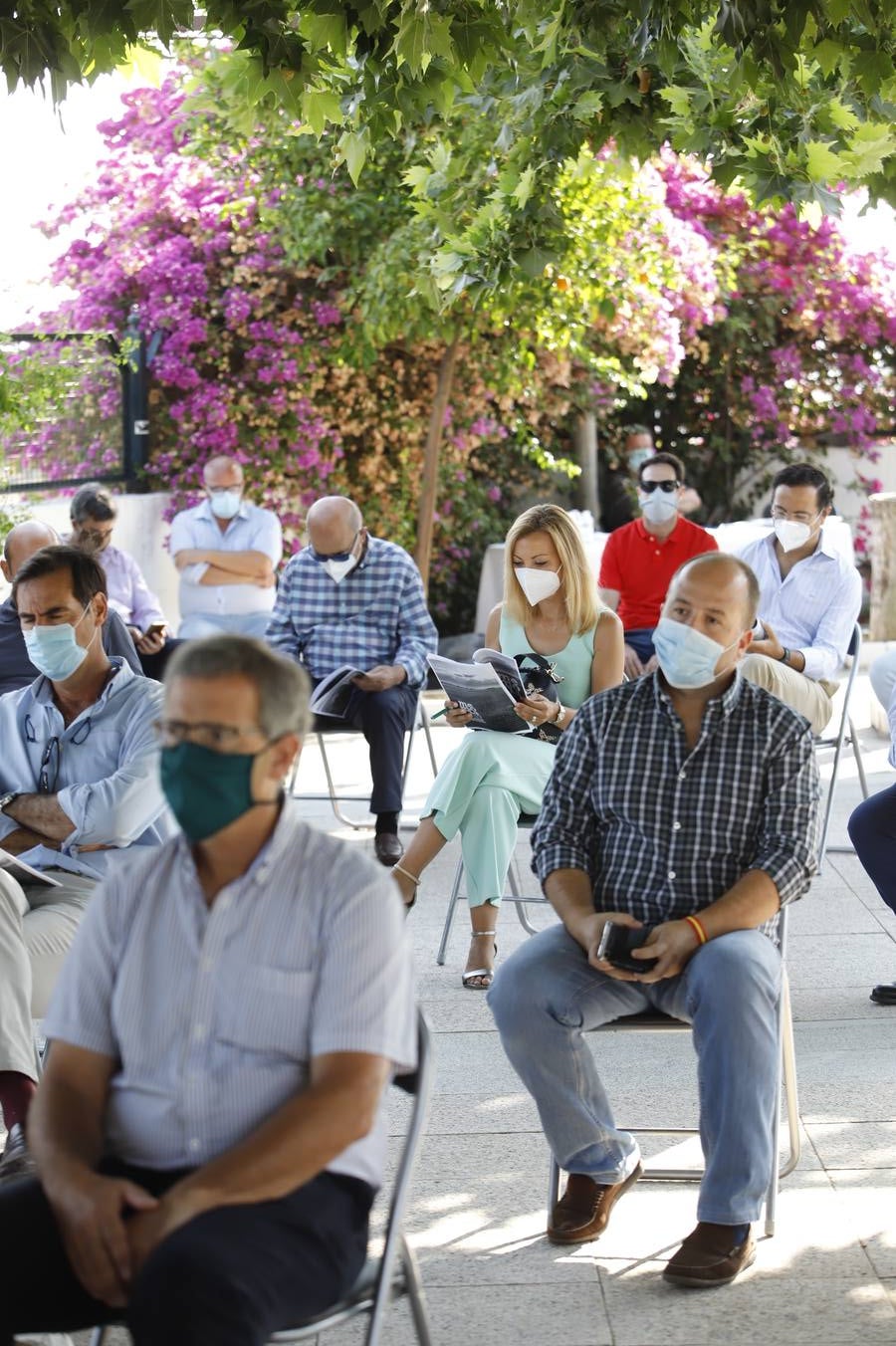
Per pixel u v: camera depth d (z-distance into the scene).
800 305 16.67
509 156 8.56
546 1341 4.00
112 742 5.11
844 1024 6.18
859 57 5.97
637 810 4.53
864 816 6.17
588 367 14.72
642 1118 5.30
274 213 13.18
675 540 9.38
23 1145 4.40
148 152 14.30
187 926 3.20
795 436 17.47
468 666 6.46
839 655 8.17
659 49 6.26
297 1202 3.08
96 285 13.55
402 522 14.64
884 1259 4.37
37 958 4.71
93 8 5.25
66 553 5.04
